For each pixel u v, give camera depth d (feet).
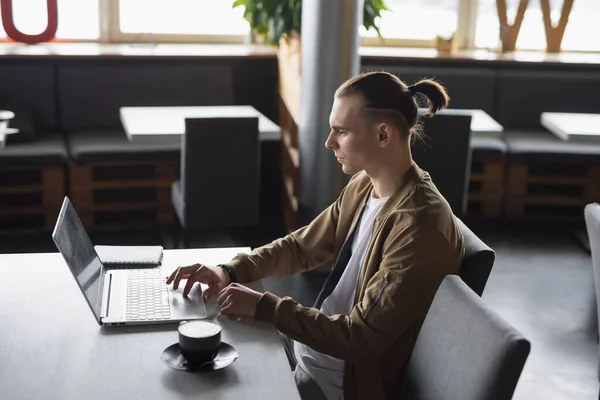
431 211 6.26
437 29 19.84
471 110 17.44
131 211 15.93
